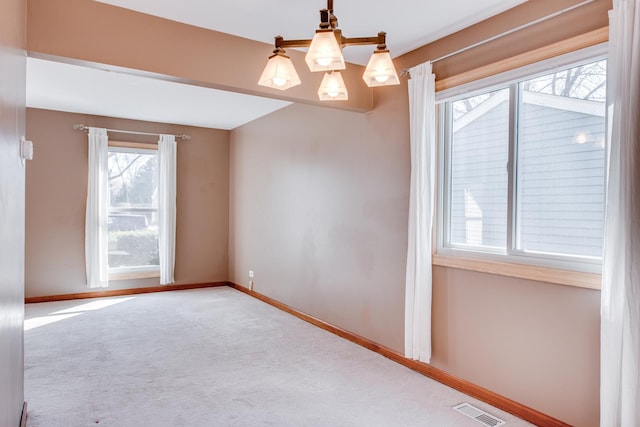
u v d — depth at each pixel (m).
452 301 2.87
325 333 4.05
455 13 2.56
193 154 6.27
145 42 2.58
